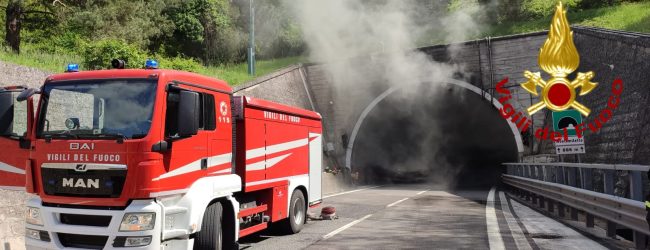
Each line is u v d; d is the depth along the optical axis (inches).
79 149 235.8
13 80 462.9
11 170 281.9
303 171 448.8
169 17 1728.6
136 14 1273.4
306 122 462.0
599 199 340.8
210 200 272.5
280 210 389.7
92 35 1092.5
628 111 621.6
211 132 283.0
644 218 256.5
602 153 707.4
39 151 244.7
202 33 1815.9
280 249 339.0
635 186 287.1
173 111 250.1
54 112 249.0
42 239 240.1
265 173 361.7
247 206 346.0
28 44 1000.2
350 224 467.5
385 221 487.8
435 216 525.3
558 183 500.7
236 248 304.2
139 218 225.5
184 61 1211.9
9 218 344.8
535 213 539.2
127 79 246.5
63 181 237.3
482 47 1250.6
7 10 901.8
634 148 572.1
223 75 1320.1
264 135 362.3
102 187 230.5
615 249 303.9
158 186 231.9
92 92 247.1
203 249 275.6
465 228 425.1
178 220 249.0
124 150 230.1
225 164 299.9
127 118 237.9
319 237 392.2
